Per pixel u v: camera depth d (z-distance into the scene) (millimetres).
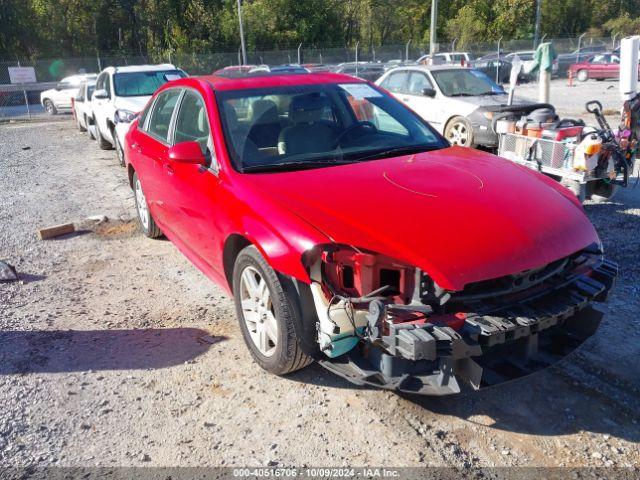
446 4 58688
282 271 3078
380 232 2979
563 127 6520
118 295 5008
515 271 2875
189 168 4320
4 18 40562
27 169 11141
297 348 3287
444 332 2695
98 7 44406
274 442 3033
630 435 2967
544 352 3262
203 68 36625
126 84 11500
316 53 36844
